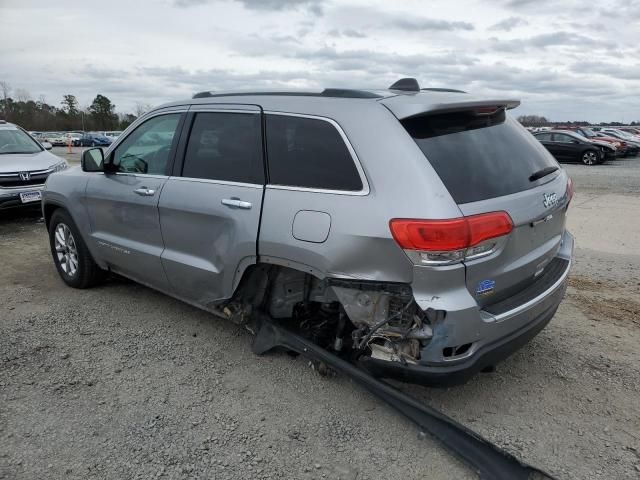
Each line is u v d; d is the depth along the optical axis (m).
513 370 3.78
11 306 4.84
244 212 3.43
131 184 4.33
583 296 5.27
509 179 3.07
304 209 3.13
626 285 5.63
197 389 3.49
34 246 7.11
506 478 2.67
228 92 3.90
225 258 3.57
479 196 2.85
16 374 3.64
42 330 4.33
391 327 2.95
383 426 3.14
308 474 2.76
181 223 3.90
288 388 3.52
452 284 2.74
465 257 2.74
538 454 2.91
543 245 3.34
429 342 2.82
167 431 3.06
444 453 2.92
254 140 3.52
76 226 5.02
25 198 8.34
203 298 3.93
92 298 5.05
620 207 11.00
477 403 3.38
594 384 3.61
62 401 3.33
